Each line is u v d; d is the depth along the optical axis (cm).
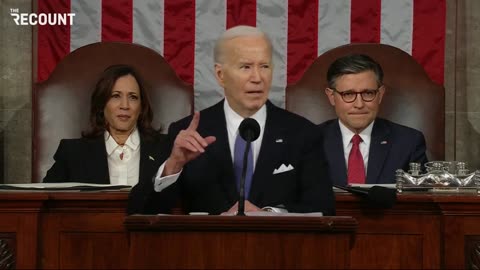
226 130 1038
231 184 1013
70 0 1485
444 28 1477
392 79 1319
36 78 1511
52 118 1316
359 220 1006
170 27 1493
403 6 1480
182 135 910
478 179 1043
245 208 945
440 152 1308
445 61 1536
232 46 1049
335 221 708
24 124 1538
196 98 1496
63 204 992
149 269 708
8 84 1534
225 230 709
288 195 1012
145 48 1342
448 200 981
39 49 1485
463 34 1533
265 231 709
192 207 1017
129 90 1222
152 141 1225
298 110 1312
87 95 1322
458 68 1533
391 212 1000
